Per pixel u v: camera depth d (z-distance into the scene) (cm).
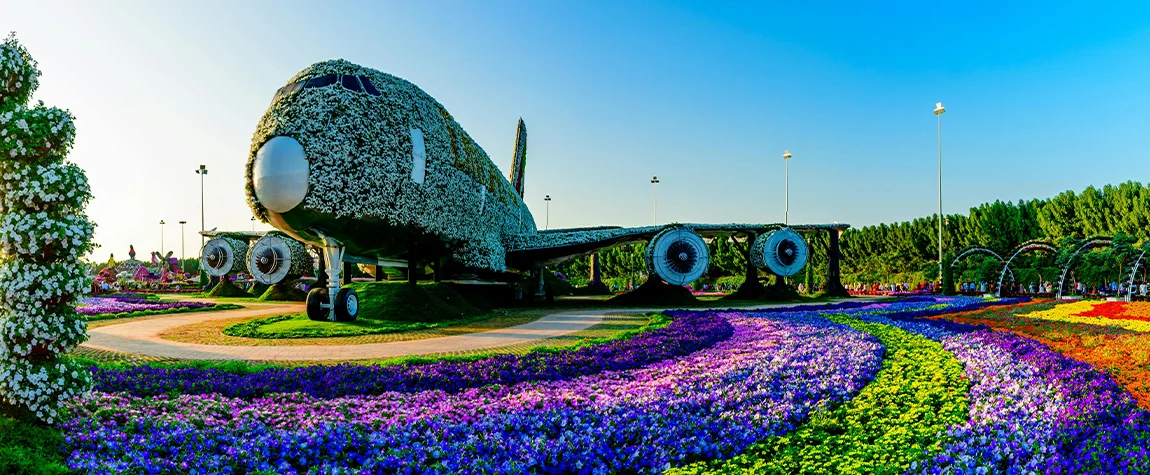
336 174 2109
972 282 5000
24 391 657
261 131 2127
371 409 895
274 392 998
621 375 1148
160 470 631
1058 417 781
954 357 1320
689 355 1387
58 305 691
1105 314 2205
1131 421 772
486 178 3347
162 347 1619
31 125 654
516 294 4022
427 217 2553
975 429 760
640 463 698
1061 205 6450
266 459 686
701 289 8275
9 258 680
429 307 2414
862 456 679
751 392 958
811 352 1352
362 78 2330
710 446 730
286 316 2281
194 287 6781
